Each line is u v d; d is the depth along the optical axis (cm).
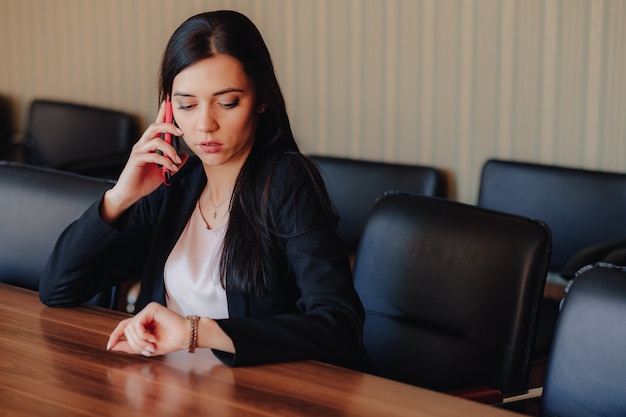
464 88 381
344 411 144
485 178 361
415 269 216
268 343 164
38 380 154
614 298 173
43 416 141
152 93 469
